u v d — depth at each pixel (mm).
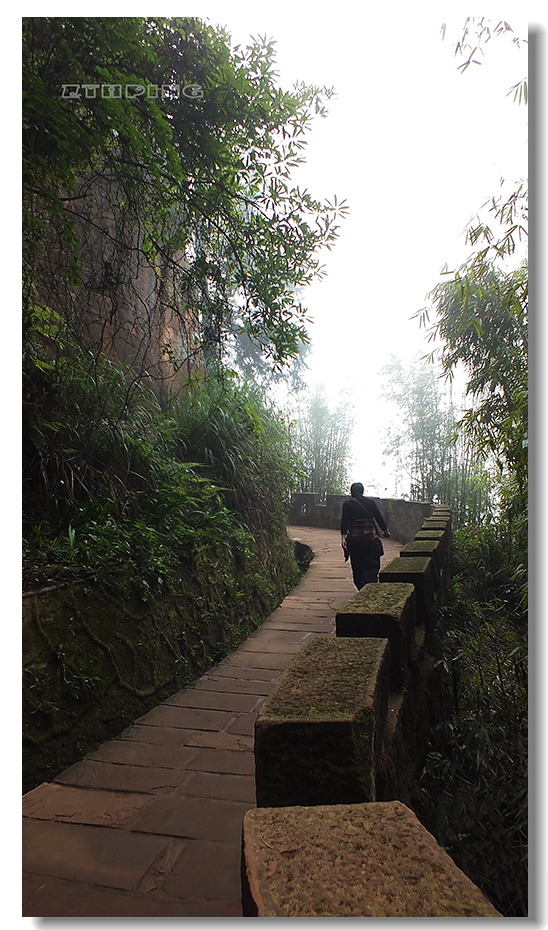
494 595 6074
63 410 3951
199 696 3707
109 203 4270
